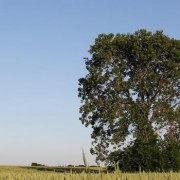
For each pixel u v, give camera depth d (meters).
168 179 11.58
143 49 52.06
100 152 50.59
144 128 50.19
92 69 51.22
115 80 50.50
